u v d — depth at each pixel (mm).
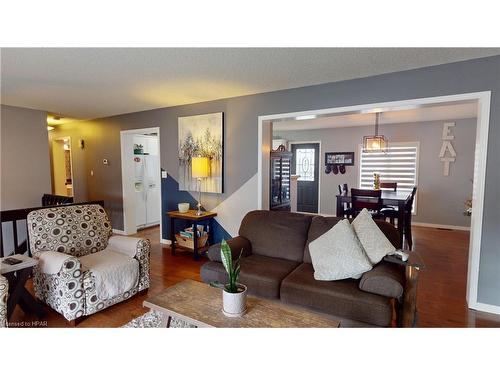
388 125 6359
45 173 4902
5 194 4465
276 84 3324
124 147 5305
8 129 4473
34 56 2504
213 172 4148
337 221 2658
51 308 2518
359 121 6004
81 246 2775
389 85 2918
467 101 2658
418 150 6066
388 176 6453
